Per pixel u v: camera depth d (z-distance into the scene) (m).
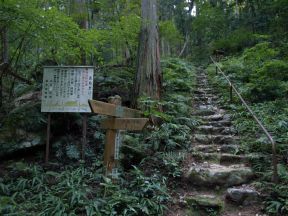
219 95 8.42
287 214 3.53
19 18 4.73
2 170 4.86
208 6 19.00
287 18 10.54
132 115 5.15
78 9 7.89
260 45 8.69
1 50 6.67
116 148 4.41
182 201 3.93
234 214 3.69
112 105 4.31
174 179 4.45
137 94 6.50
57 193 3.97
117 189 4.00
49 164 4.95
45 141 5.36
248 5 16.14
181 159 4.88
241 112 6.56
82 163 4.78
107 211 3.52
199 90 9.05
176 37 10.76
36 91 6.29
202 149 5.26
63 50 5.90
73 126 5.86
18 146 5.12
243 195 3.83
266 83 7.43
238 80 9.25
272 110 6.54
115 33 7.35
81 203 3.65
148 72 6.55
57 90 5.14
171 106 6.67
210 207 3.80
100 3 8.48
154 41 6.74
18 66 7.07
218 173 4.27
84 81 5.13
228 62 11.59
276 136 5.21
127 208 3.61
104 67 8.11
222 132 5.91
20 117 5.38
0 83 6.02
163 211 3.75
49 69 5.22
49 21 4.94
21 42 5.82
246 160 4.75
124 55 9.27
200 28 18.66
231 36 15.49
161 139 5.37
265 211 3.65
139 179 4.20
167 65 10.88
